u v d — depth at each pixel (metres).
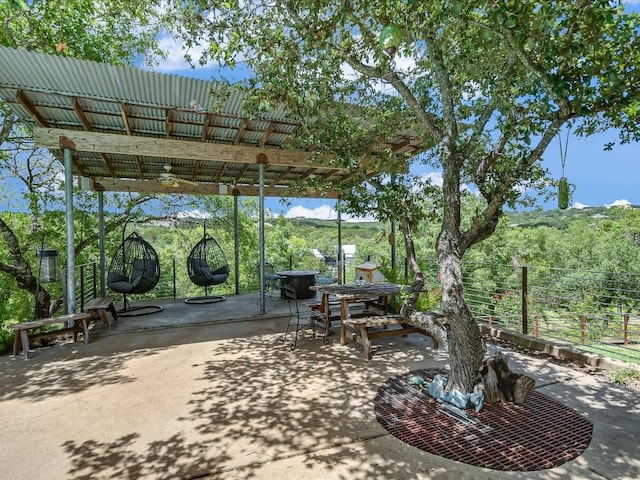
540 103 2.56
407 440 2.29
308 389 3.12
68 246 4.89
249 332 5.11
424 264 6.77
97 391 3.13
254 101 3.07
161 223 11.29
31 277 7.60
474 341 2.76
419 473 1.96
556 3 1.99
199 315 6.18
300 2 2.52
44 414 2.71
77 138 4.89
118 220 10.28
